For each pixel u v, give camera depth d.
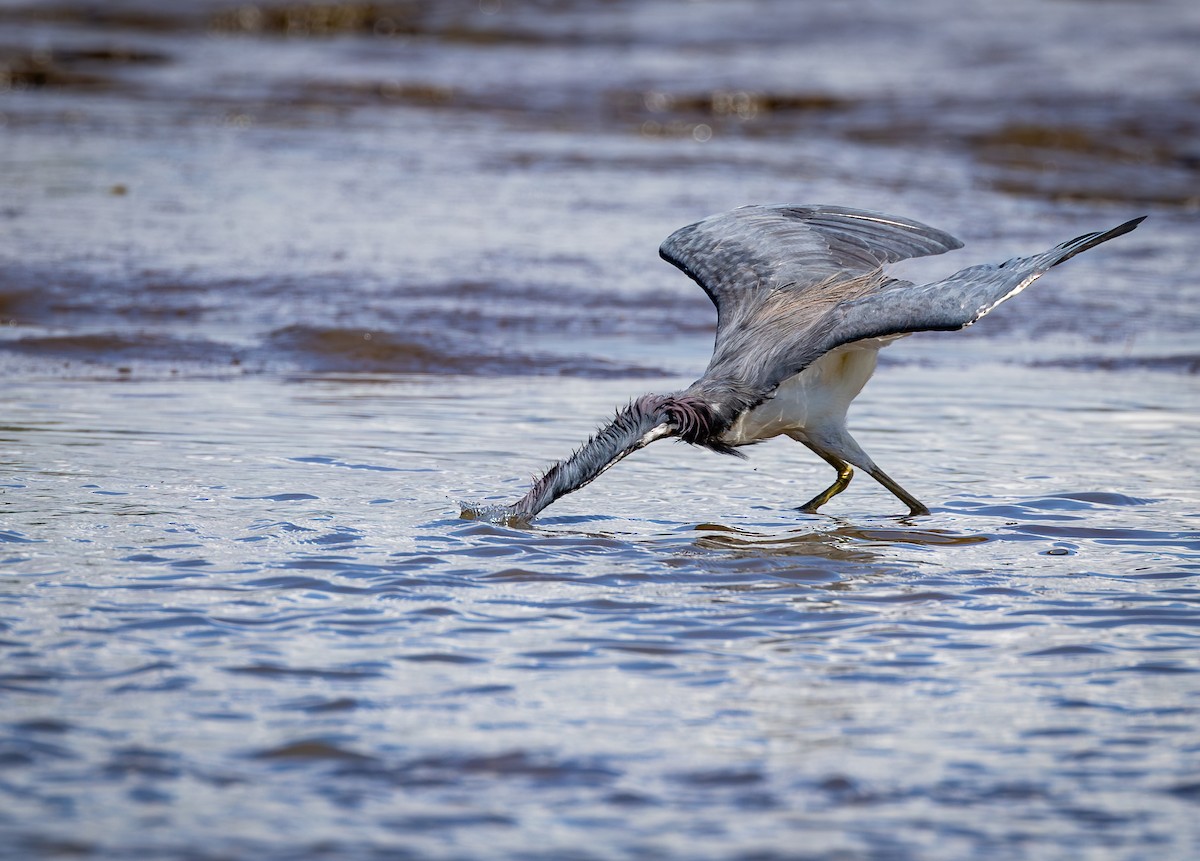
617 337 20.50
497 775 6.87
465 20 59.50
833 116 42.34
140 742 7.14
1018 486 12.83
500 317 21.19
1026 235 27.86
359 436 14.30
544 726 7.42
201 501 11.63
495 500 11.91
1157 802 6.69
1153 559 10.62
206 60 49.84
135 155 33.31
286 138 36.56
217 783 6.74
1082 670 8.31
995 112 42.19
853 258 12.62
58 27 55.44
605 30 58.72
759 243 12.70
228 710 7.53
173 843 6.18
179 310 20.86
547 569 10.12
